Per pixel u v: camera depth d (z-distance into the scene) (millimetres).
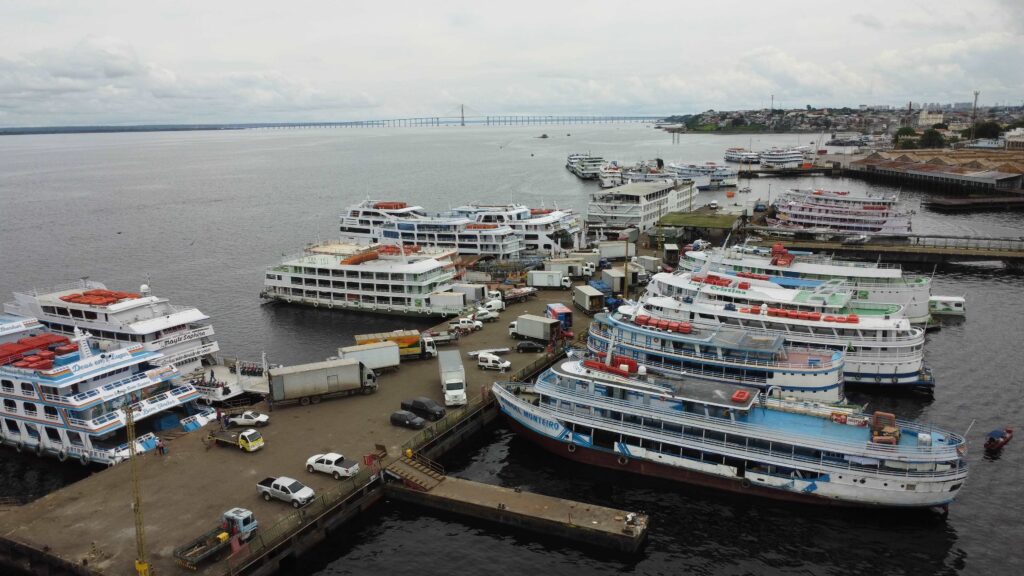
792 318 94125
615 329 92062
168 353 94875
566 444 74812
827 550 59531
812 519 64188
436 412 77250
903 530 62094
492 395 85312
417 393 85188
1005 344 109250
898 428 65812
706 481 69000
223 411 81250
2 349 82438
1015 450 75125
